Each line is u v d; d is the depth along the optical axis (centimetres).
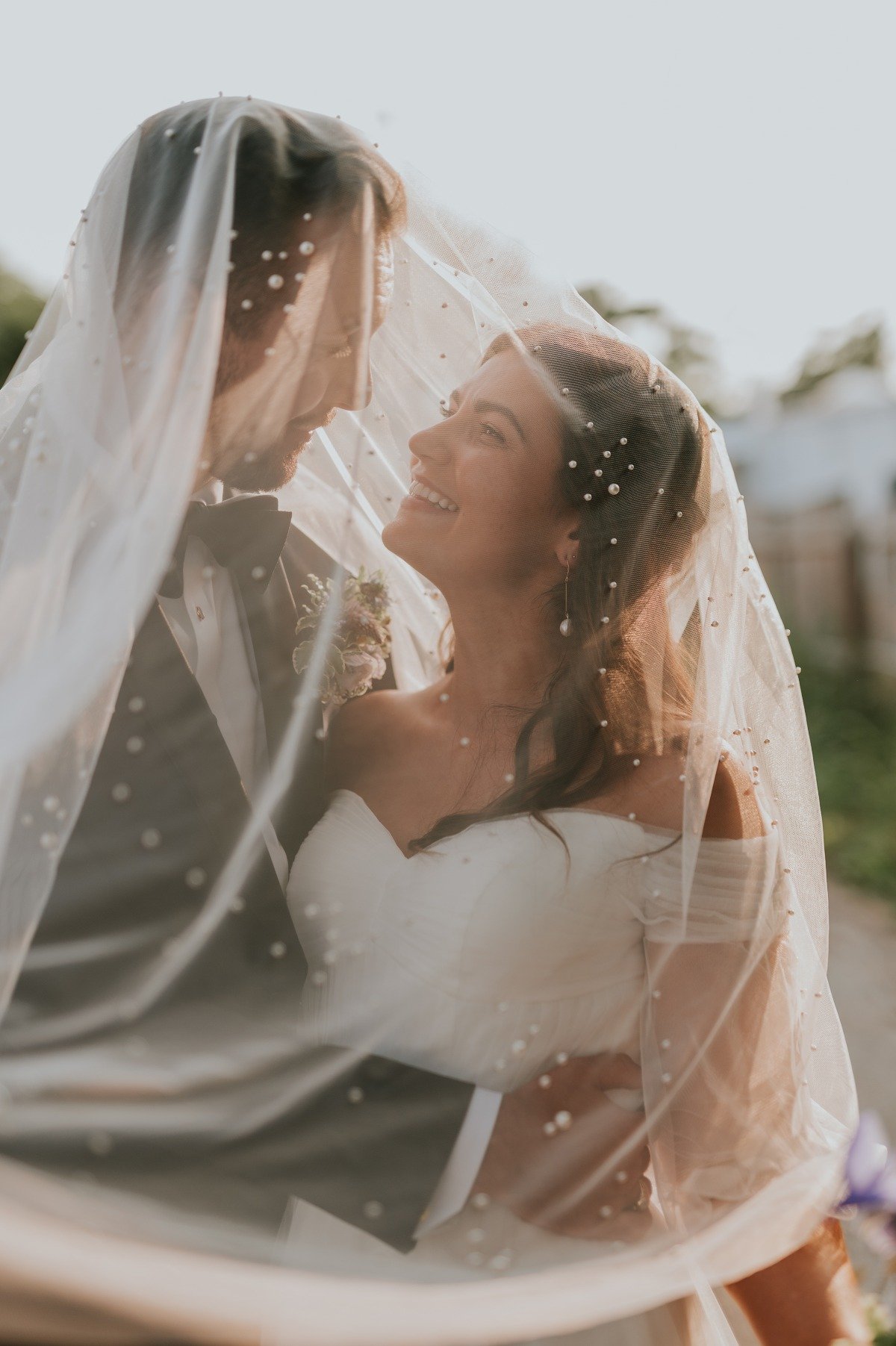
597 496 162
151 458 136
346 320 153
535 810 158
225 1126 122
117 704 135
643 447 163
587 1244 139
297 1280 117
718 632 166
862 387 1148
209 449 151
